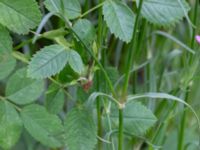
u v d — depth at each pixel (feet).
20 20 1.00
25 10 1.00
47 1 1.02
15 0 0.99
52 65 0.99
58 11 1.02
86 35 1.04
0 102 1.16
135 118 1.16
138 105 1.16
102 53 1.17
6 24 1.00
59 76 1.12
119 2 1.02
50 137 1.18
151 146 1.25
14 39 1.43
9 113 1.15
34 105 1.17
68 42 1.10
